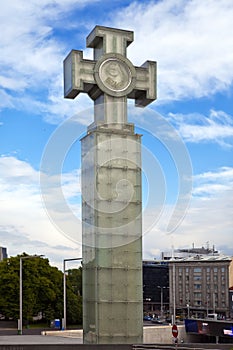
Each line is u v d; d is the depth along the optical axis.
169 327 56.50
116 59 28.33
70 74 28.08
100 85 27.80
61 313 70.94
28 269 69.44
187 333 65.69
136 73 28.64
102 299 26.33
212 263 118.75
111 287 26.48
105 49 28.38
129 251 26.83
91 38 29.03
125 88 28.22
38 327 67.12
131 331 26.56
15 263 69.31
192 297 121.56
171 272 127.06
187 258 126.94
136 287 26.83
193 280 121.88
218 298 116.25
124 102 28.02
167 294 136.00
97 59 28.86
